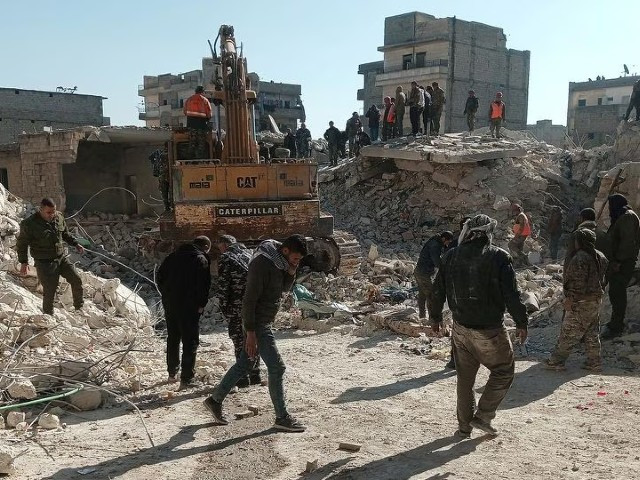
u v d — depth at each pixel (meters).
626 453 4.67
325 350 8.63
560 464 4.49
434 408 5.93
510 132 25.56
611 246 7.95
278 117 62.09
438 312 5.12
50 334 7.29
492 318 4.71
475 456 4.68
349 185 22.42
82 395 6.03
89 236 15.59
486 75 57.06
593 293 6.83
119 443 5.10
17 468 4.54
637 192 12.85
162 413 5.91
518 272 14.77
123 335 8.55
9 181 20.84
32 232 8.09
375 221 20.69
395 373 7.30
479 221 4.82
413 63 56.84
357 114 24.69
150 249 13.28
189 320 6.61
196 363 7.45
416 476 4.35
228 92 12.84
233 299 6.39
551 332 8.77
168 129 19.83
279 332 10.19
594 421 5.41
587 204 20.38
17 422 5.47
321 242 12.77
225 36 13.27
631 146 20.44
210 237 12.16
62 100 51.41
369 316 10.14
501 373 4.84
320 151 29.34
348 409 5.94
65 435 5.28
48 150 18.94
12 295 7.91
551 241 16.64
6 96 48.75
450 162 19.06
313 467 4.50
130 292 10.84
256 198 12.62
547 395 6.22
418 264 8.84
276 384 5.31
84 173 22.56
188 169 12.32
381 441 5.06
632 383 6.50
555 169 21.44
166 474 4.48
